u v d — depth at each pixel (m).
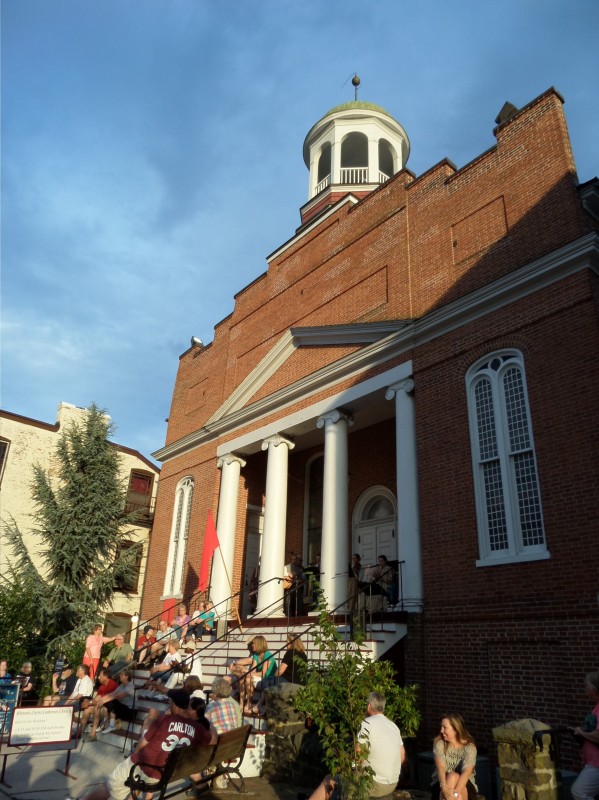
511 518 11.50
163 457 23.91
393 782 6.57
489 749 10.34
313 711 7.80
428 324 14.06
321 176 26.19
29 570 22.05
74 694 13.50
